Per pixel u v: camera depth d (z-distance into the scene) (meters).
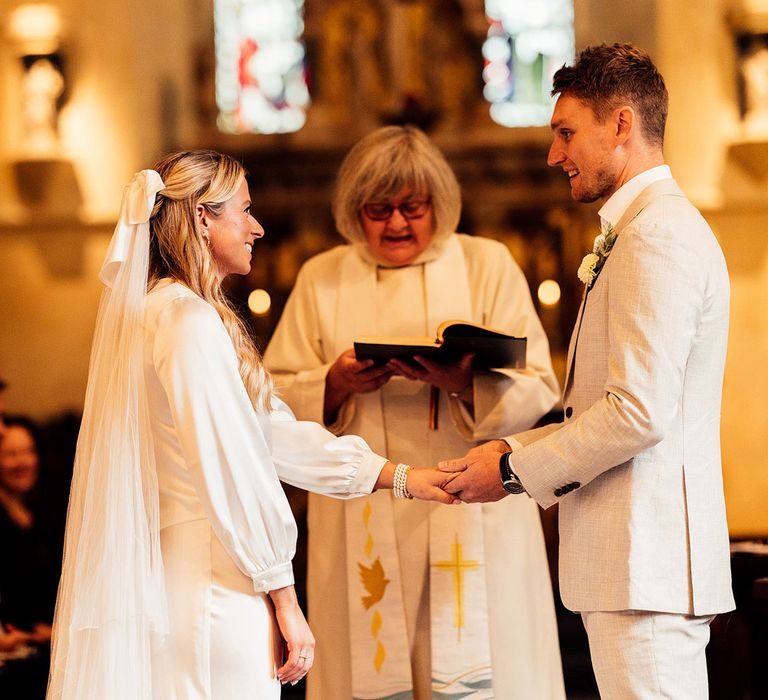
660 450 2.80
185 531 2.69
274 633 2.71
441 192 3.66
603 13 9.67
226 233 2.88
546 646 3.68
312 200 9.47
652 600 2.74
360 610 3.63
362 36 9.89
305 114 9.81
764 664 4.17
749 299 8.57
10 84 9.01
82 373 8.93
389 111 9.65
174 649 2.63
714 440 2.87
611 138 2.93
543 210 9.35
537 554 3.74
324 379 3.60
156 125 9.38
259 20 9.98
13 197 9.01
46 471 6.37
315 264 3.92
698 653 2.81
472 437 3.57
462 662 3.57
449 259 3.78
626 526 2.77
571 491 2.86
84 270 9.01
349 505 3.67
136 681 2.59
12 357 8.95
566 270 9.21
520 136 9.45
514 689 3.59
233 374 2.68
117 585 2.61
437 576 3.61
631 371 2.68
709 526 2.81
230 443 2.63
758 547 4.47
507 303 3.76
